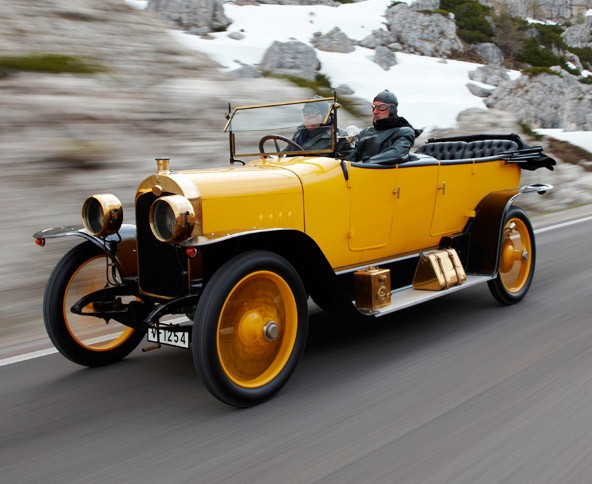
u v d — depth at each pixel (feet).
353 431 9.01
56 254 19.19
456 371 11.28
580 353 11.91
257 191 10.97
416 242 14.61
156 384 11.36
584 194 41.37
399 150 13.62
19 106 24.08
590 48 212.84
